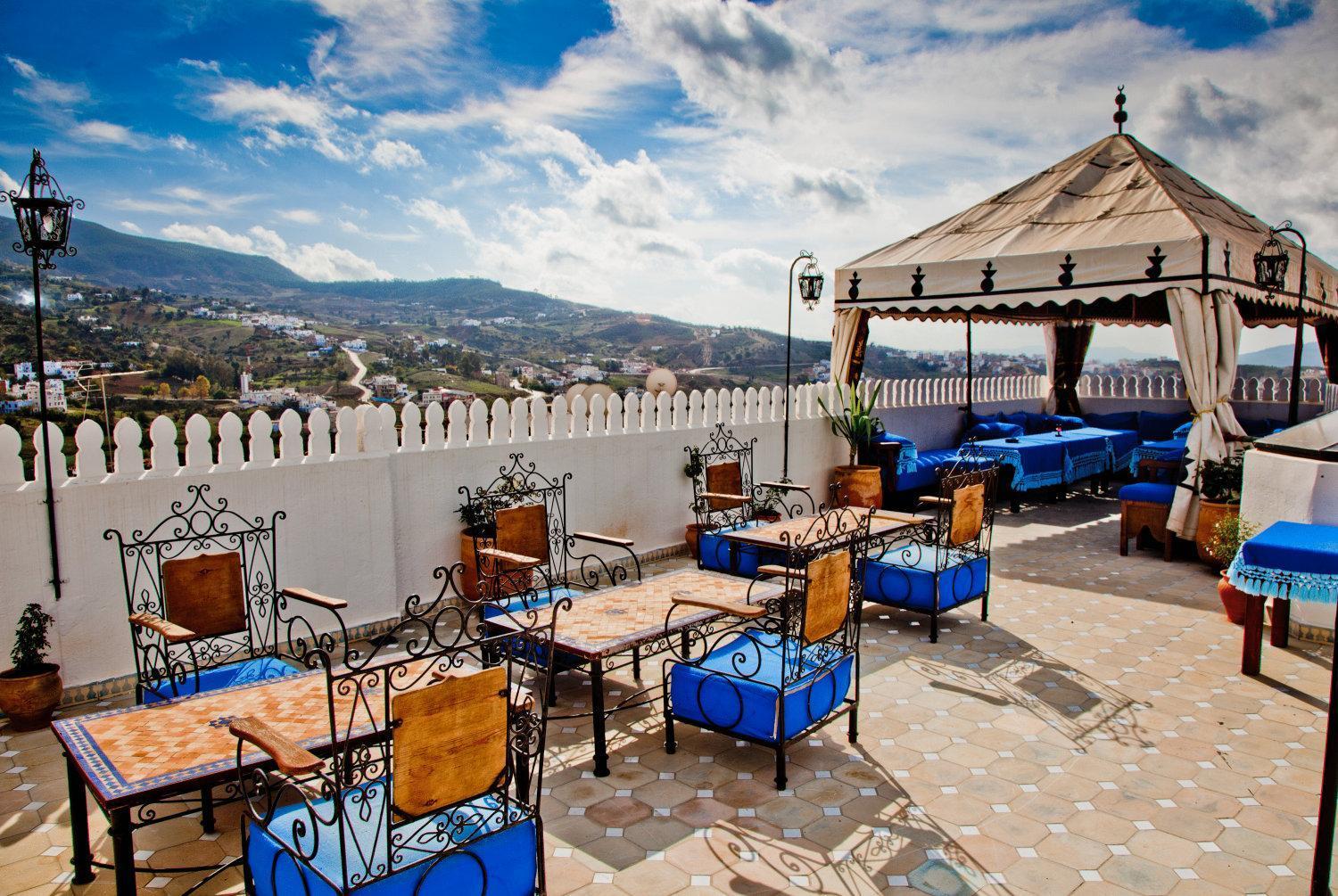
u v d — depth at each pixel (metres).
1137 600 7.43
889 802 3.99
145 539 5.43
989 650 6.15
